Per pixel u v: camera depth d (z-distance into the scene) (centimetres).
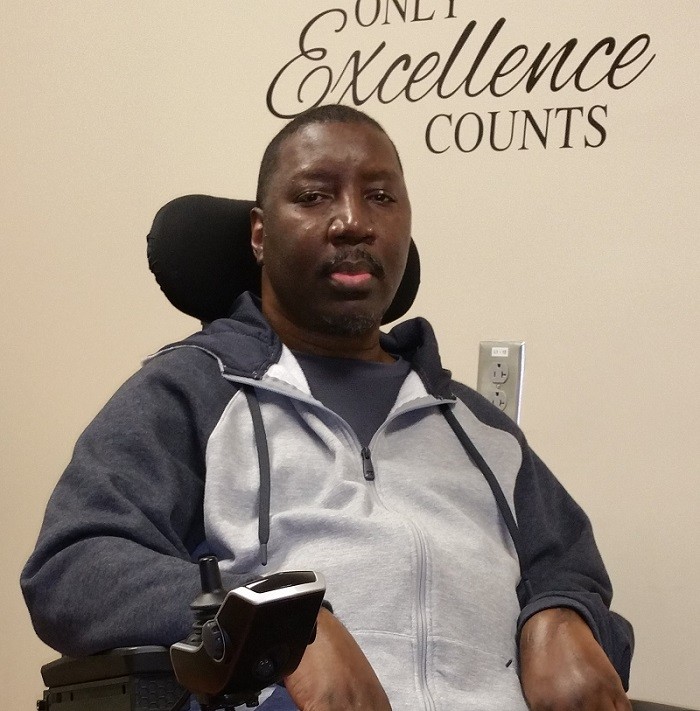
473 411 164
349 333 152
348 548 131
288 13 254
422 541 131
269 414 143
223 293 163
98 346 266
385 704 107
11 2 276
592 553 156
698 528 217
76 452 132
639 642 219
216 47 259
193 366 143
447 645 128
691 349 221
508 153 236
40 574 120
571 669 124
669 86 225
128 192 266
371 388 152
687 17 225
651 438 222
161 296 262
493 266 235
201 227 159
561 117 232
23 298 273
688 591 217
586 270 229
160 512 128
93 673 111
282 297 153
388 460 146
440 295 238
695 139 223
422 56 243
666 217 224
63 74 272
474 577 135
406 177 243
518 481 158
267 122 255
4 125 275
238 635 86
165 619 110
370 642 126
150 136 264
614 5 230
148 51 265
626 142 227
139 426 133
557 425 228
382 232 150
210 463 135
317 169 149
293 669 90
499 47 238
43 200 272
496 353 231
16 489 270
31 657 265
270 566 132
